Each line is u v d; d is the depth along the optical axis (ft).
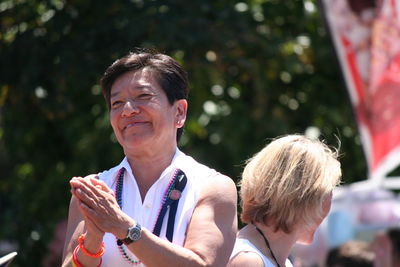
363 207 49.06
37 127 58.34
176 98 24.68
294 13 62.34
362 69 45.91
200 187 24.08
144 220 23.86
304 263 48.01
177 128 25.16
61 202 57.47
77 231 24.08
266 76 61.11
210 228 23.45
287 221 24.76
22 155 58.95
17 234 55.36
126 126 24.16
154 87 24.26
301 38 62.13
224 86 62.23
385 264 43.60
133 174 24.64
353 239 48.62
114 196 22.67
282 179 24.84
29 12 54.85
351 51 45.85
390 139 46.21
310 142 25.76
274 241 25.08
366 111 45.98
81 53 51.31
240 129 61.16
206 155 60.34
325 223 48.32
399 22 45.96
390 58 46.03
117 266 23.63
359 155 65.16
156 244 22.36
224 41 52.44
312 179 24.91
